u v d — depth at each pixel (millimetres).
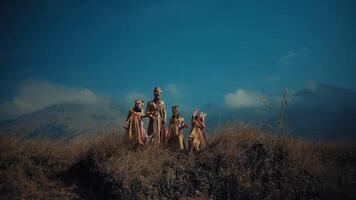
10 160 13156
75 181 12891
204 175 12094
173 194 11633
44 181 12750
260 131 13438
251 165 12211
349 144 14398
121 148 13125
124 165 12195
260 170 12031
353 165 13062
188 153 12922
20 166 13055
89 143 14242
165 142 13469
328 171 12109
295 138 13727
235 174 11867
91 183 12547
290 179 11727
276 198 11180
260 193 11352
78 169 13391
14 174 12586
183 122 13672
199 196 11594
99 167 12641
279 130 13211
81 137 14891
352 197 11133
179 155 12984
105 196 11875
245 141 13062
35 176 12898
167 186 11781
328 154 13758
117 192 11695
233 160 12289
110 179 12094
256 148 12742
